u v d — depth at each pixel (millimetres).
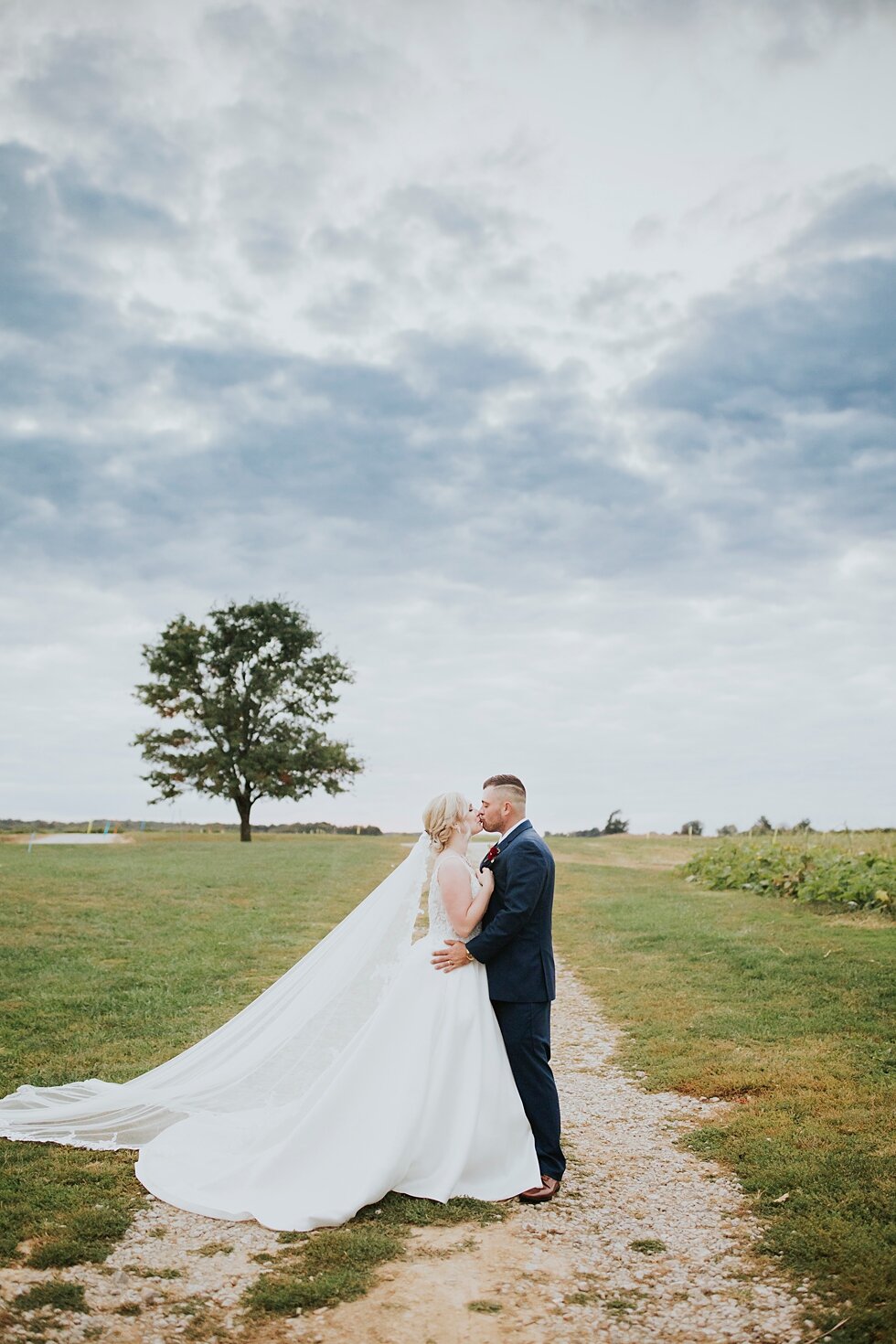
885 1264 3703
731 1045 7070
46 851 24000
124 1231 4105
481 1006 4770
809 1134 5188
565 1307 3484
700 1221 4262
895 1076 6121
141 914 12992
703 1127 5469
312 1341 3248
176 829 46000
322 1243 3963
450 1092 4625
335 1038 5043
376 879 18078
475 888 4965
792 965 9523
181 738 39938
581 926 13062
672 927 12359
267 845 28281
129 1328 3322
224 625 42031
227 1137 4852
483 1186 4559
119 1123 5211
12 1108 5516
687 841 29406
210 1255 3893
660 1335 3303
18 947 10500
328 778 40562
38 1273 3717
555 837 31672
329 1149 4496
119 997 8469
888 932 11070
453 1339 3266
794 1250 3881
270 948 10945
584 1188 4672
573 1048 7344
